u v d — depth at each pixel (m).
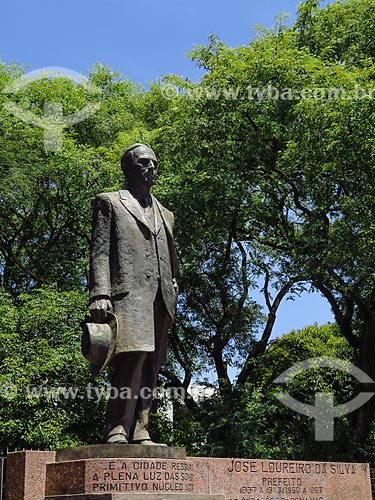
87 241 24.92
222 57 20.89
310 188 20.73
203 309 24.11
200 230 20.78
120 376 9.63
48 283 23.89
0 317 18.41
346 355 25.12
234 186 19.98
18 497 10.09
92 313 9.59
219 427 20.30
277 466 12.36
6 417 16.89
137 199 10.22
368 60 19.78
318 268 19.27
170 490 9.13
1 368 17.45
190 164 21.38
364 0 22.70
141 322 9.68
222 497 9.31
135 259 9.85
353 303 22.36
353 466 13.46
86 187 23.53
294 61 20.16
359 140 18.73
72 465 9.12
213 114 20.77
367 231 18.45
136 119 27.45
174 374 23.81
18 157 22.27
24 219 24.53
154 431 21.64
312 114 18.94
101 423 19.05
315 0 23.52
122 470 8.94
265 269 22.91
